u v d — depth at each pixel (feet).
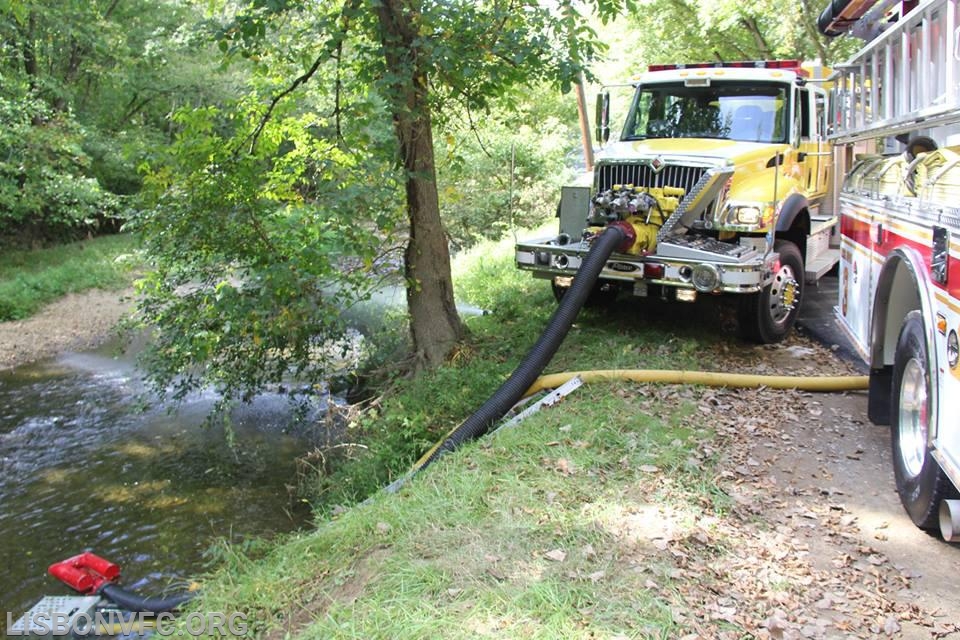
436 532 14.79
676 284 24.07
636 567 13.28
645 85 29.30
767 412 20.77
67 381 37.63
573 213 28.48
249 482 24.67
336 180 24.97
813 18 56.44
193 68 76.64
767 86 27.76
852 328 20.80
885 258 17.38
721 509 15.51
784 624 11.73
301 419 28.86
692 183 24.82
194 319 27.17
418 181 27.32
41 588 18.89
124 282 61.57
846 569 13.55
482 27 24.03
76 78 75.25
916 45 15.74
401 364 28.58
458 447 20.13
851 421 20.21
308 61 26.48
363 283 27.43
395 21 23.95
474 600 12.41
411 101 25.29
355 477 22.22
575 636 11.33
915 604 12.50
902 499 15.24
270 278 24.18
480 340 28.91
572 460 17.58
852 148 26.84
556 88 25.72
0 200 57.00
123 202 61.93
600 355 25.08
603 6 25.80
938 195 13.66
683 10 63.57
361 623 12.15
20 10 29.07
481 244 56.90
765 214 24.97
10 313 52.26
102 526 22.13
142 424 30.27
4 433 30.27
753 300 25.03
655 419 19.83
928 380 13.62
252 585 14.47
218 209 25.61
